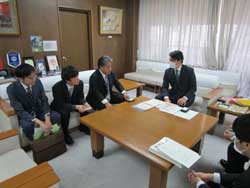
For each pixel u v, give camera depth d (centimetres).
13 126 194
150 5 461
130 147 139
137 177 175
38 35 341
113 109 210
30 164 135
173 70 274
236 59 367
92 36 434
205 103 252
